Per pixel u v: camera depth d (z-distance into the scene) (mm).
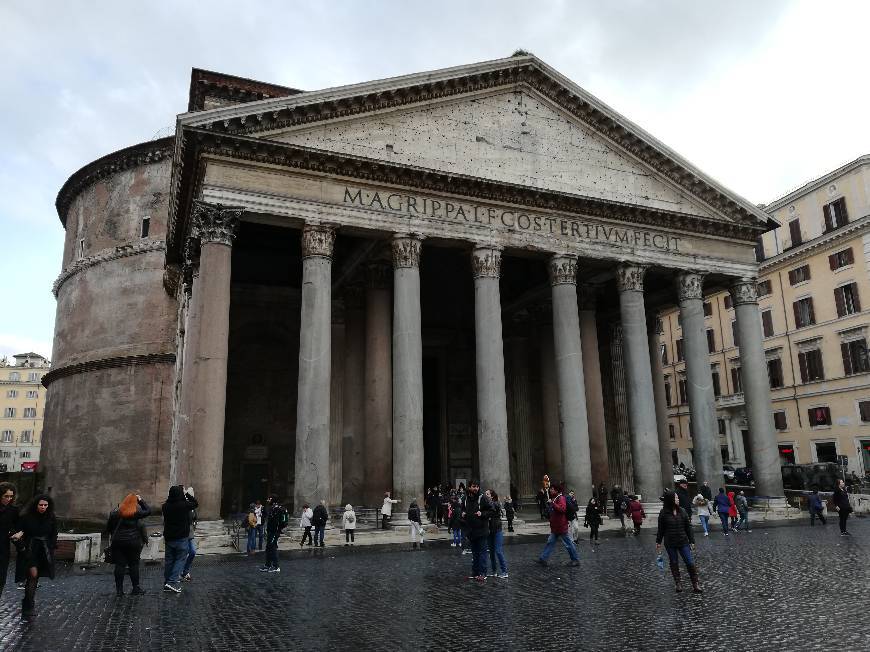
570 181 27672
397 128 24953
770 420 29875
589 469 25328
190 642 8656
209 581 13664
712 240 30719
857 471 40906
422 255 33062
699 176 29969
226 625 9609
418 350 23641
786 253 46312
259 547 19109
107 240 40188
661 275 31422
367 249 27016
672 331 60562
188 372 21359
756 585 12234
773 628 8969
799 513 28625
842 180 42750
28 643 8625
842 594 11203
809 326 44875
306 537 20406
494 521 13664
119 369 37562
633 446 27188
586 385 31234
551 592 11883
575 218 27500
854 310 41688
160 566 16578
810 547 17797
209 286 21062
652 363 36750
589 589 12102
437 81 25391
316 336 22047
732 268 30922
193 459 19938
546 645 8344
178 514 12469
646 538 21094
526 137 27266
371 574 14438
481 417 24281
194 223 22609
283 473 33062
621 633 8859
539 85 28000
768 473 29266
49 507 10688
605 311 38906
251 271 32969
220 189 21734
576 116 28516
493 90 27062
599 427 30734
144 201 39531
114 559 12039
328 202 23203
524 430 35906
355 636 8930
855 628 8867
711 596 11281
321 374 21844
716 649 8000
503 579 13375
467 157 25859
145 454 35750
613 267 29047
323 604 11117
